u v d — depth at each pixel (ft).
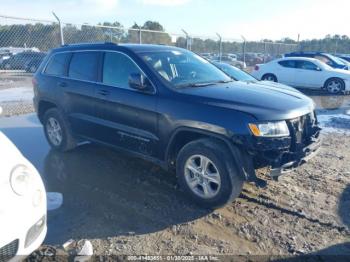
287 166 11.93
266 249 10.66
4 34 37.55
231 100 12.46
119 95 14.84
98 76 16.11
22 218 8.10
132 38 46.44
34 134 22.99
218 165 12.05
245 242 11.00
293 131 12.19
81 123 17.13
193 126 12.50
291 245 10.85
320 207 13.28
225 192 12.12
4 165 8.38
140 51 15.23
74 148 19.53
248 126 11.50
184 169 13.15
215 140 12.41
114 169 16.71
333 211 12.98
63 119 18.06
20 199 8.18
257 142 11.44
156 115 13.55
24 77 65.67
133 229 11.59
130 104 14.40
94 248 10.52
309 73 48.44
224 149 12.06
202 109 12.39
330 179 16.05
